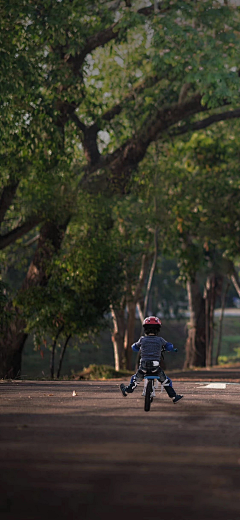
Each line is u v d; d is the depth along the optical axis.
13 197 32.66
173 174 38.53
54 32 28.47
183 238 40.03
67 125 31.83
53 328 30.44
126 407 12.90
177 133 37.28
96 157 35.00
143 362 12.21
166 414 11.86
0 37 25.48
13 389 17.38
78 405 13.22
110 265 32.16
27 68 26.88
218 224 40.94
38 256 33.16
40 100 28.64
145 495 6.25
